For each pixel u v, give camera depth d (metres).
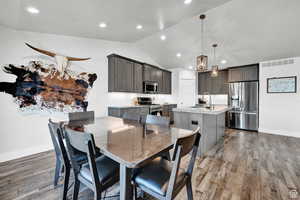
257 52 4.21
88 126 1.93
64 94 3.29
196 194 1.74
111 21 2.66
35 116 2.92
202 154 2.90
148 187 1.15
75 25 2.78
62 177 2.07
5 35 2.59
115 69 4.12
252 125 4.96
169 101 6.62
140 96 5.30
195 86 6.69
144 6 2.22
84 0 2.00
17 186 1.85
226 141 3.82
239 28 3.33
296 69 4.16
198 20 3.22
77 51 3.51
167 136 1.47
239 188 1.86
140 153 1.05
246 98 5.09
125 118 2.65
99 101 3.94
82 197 1.66
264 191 1.80
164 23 2.78
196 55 4.95
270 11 2.74
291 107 4.24
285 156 2.84
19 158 2.69
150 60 5.61
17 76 2.71
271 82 4.55
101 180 1.19
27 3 1.99
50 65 3.09
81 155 1.69
